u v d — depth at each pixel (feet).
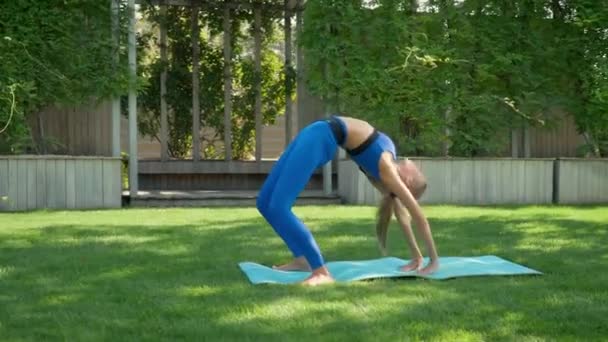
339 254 17.75
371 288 13.06
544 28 35.27
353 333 9.76
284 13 41.83
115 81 32.50
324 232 21.81
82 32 32.14
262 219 25.95
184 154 43.88
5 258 16.63
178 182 42.06
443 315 10.84
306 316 10.79
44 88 31.73
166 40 42.16
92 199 32.30
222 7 41.16
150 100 41.78
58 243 19.33
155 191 39.01
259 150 42.24
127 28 32.81
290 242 14.21
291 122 42.14
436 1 34.32
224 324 10.35
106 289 13.03
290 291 12.77
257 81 42.01
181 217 26.86
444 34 34.35
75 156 31.94
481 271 14.75
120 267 15.48
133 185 33.83
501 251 17.99
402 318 10.66
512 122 35.37
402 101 34.32
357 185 33.99
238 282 13.78
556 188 36.22
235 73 43.16
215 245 19.11
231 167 41.98
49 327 10.27
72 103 32.27
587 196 36.52
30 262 16.06
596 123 35.58
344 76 33.78
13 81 30.63
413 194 15.12
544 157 37.63
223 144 44.70
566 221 25.34
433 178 34.53
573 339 9.61
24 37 31.19
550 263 16.10
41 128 32.96
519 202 35.65
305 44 33.86
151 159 41.42
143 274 14.66
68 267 15.44
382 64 33.88
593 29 35.27
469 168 34.99
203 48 42.68
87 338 9.66
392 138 34.71
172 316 10.91
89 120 33.88
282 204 14.23
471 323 10.37
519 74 34.76
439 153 35.50
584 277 14.28
